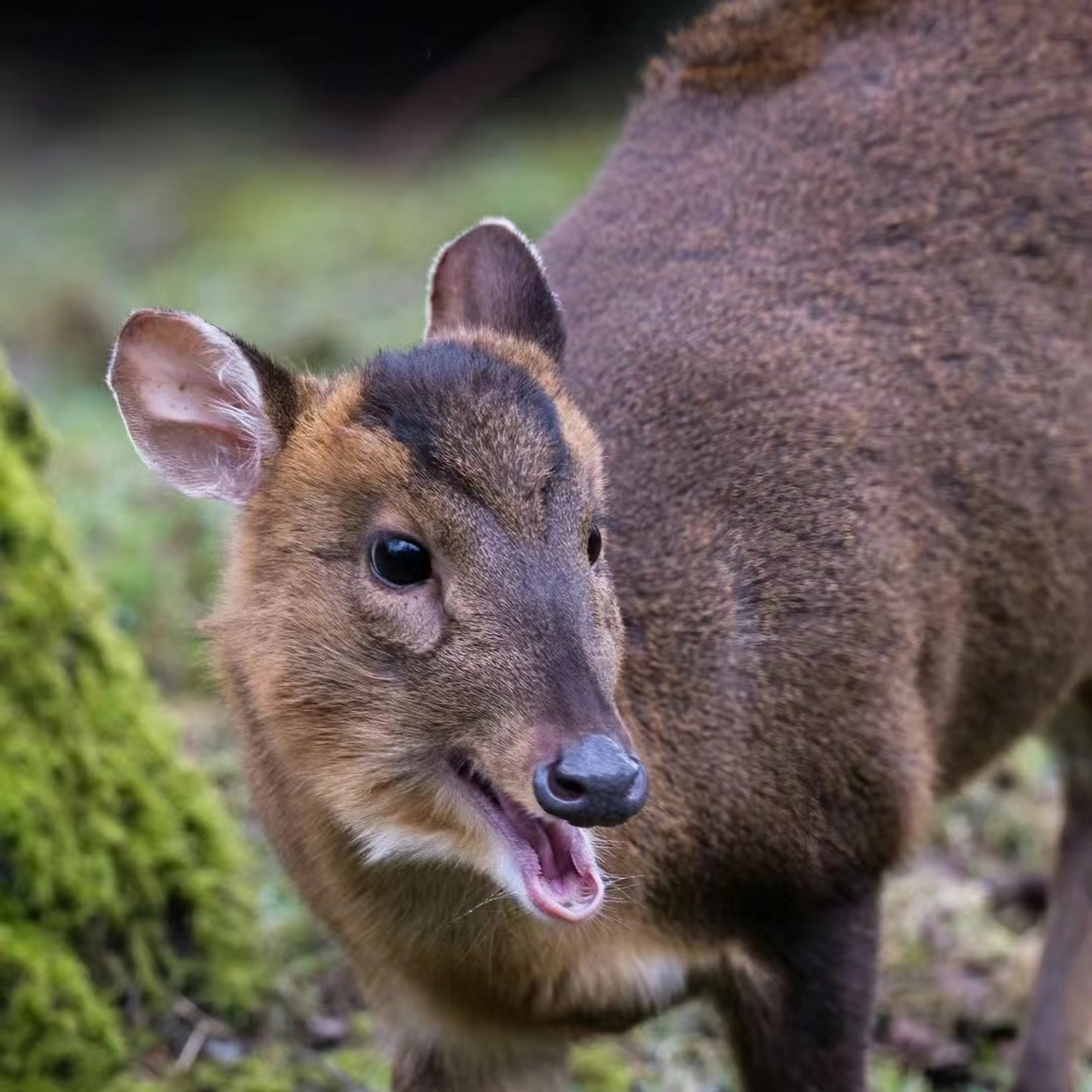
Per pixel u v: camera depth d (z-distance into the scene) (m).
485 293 9.20
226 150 29.25
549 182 23.55
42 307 20.05
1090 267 10.30
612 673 8.12
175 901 10.91
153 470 8.86
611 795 7.52
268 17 34.16
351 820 8.44
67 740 10.59
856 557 9.18
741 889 9.09
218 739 13.12
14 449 11.16
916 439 9.61
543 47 28.72
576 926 8.80
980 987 12.05
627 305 9.71
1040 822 13.45
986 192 10.16
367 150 28.52
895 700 9.30
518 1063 9.79
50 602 10.77
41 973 9.97
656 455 9.12
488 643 7.91
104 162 29.58
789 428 9.27
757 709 8.91
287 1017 11.09
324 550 8.22
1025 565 10.05
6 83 33.56
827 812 9.09
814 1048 9.41
